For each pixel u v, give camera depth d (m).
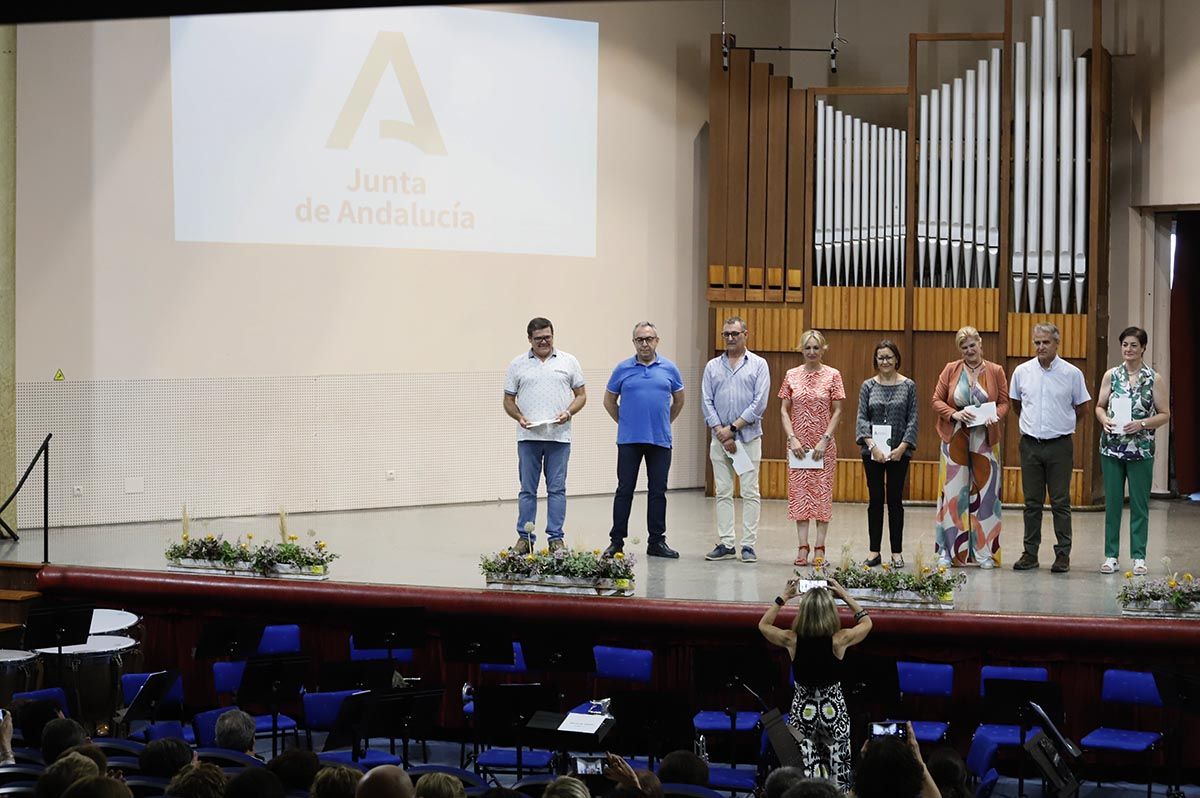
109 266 10.31
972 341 8.28
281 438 10.98
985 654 7.29
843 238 11.84
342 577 8.28
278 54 10.88
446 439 11.62
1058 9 11.66
